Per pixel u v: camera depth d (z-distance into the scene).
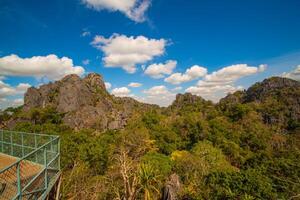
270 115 124.88
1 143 14.95
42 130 73.06
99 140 60.69
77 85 113.75
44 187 10.07
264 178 30.88
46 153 10.93
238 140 85.94
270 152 71.19
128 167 28.70
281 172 41.34
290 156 63.47
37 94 113.94
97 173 40.78
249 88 196.75
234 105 139.50
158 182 35.12
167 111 179.88
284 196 29.84
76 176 26.30
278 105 135.50
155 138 79.19
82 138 55.03
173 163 45.88
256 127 101.25
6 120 104.00
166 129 89.75
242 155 71.69
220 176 33.09
